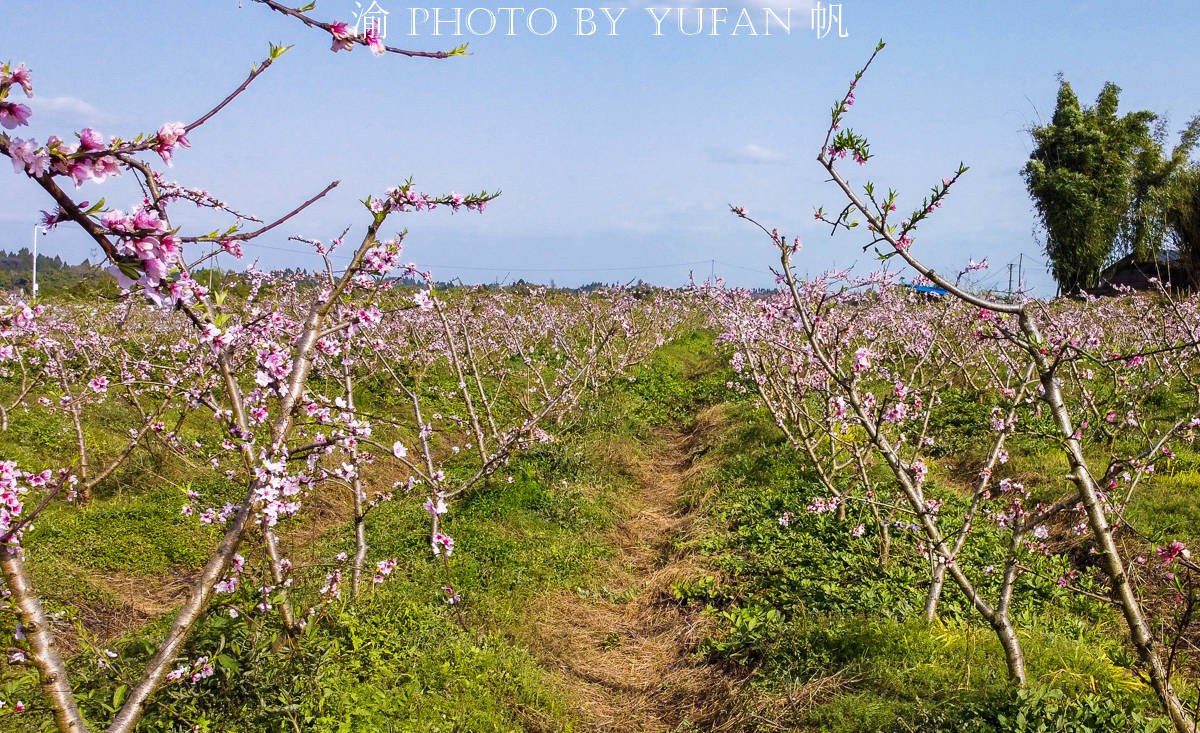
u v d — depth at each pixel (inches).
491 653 218.7
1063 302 666.8
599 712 214.5
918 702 166.9
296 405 122.6
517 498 355.6
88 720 158.9
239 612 179.6
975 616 223.6
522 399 510.6
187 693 163.9
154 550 297.6
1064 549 269.3
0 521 83.4
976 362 475.2
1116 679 173.5
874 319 513.0
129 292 80.1
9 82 62.4
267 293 334.6
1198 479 297.9
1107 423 344.2
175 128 71.9
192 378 326.0
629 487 413.7
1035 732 144.1
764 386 320.5
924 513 163.0
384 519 339.6
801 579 257.0
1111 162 1195.9
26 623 83.3
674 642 247.1
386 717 179.2
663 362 781.9
